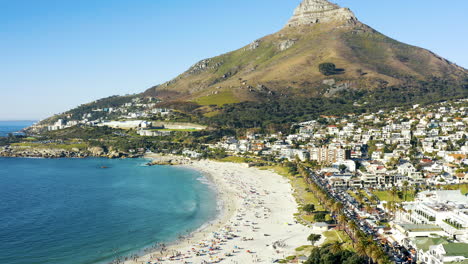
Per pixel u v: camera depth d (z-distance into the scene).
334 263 157.12
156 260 180.38
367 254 156.62
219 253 186.12
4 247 197.00
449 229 179.75
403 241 178.25
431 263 155.50
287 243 194.75
